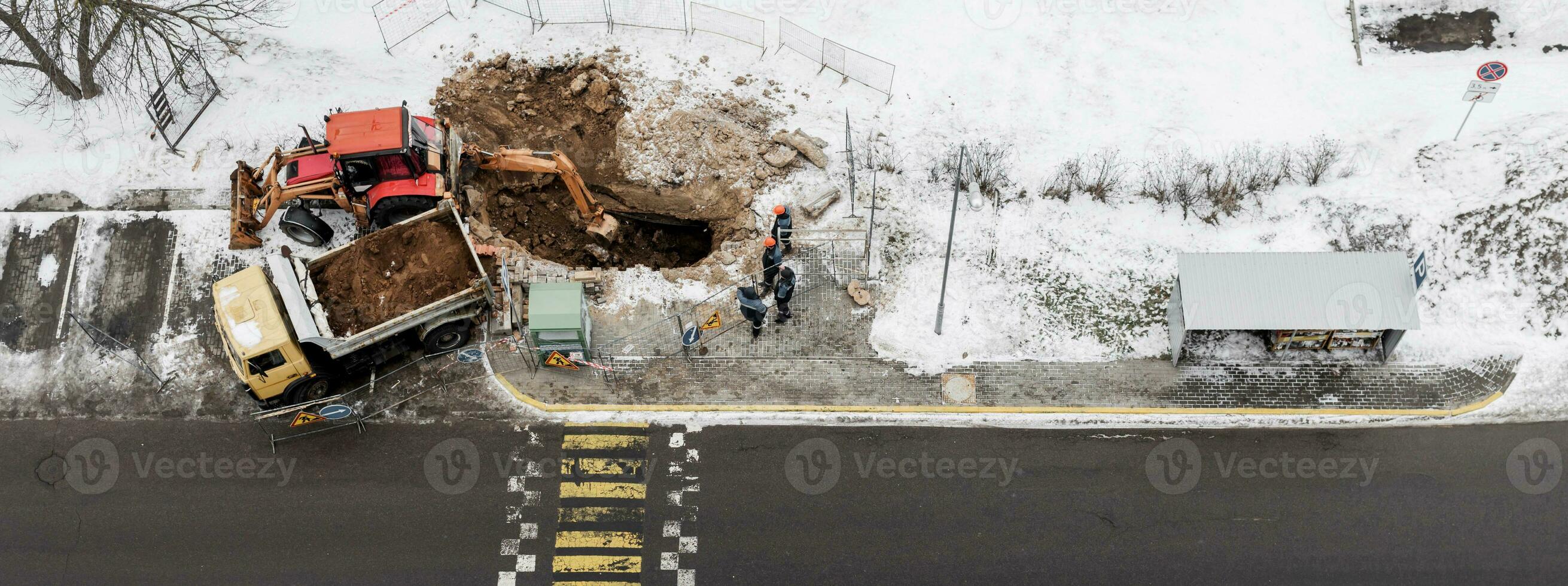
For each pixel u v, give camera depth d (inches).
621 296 927.0
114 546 812.0
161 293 928.3
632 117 1015.0
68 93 1014.4
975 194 732.0
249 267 869.8
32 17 962.1
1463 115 957.8
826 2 1066.1
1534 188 907.4
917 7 1061.1
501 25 1070.4
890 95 1020.5
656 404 872.3
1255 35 1020.5
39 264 944.3
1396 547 791.7
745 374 887.1
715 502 823.1
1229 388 866.8
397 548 808.3
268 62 1050.7
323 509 826.8
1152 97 997.8
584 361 880.3
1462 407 849.5
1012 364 884.6
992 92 1014.4
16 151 995.3
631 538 808.9
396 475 841.5
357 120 870.4
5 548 812.0
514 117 1034.7
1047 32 1039.0
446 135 929.5
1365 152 952.9
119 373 893.2
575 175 919.7
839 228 956.6
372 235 875.4
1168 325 891.4
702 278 933.2
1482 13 1020.5
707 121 1005.8
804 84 1033.5
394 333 844.0
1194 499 815.7
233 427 868.6
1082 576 787.4
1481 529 796.0
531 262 942.4
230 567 802.2
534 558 802.2
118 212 965.2
